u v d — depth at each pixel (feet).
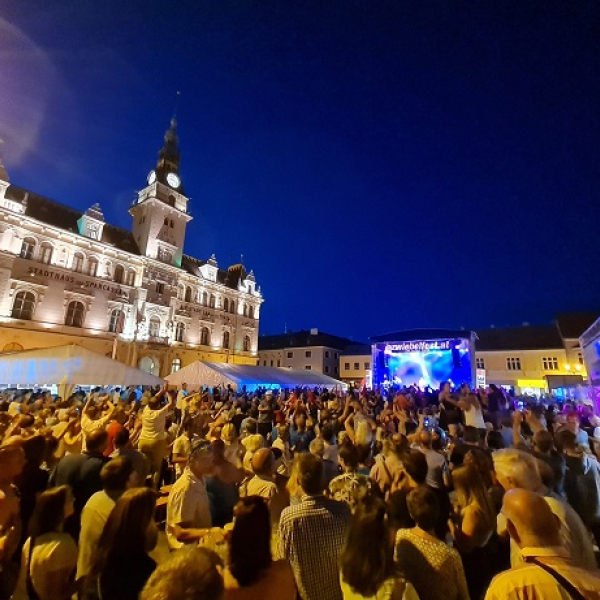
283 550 9.95
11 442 15.31
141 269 135.64
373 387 88.48
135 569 8.17
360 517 7.82
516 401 66.39
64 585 9.58
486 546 11.91
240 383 75.77
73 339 112.27
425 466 13.50
